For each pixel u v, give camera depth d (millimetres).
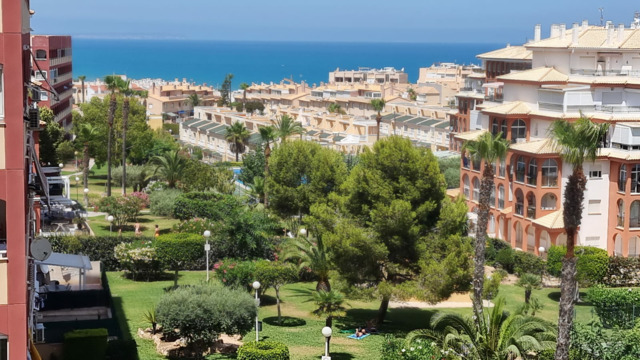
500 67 112812
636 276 59438
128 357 34750
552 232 67000
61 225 64750
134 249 52281
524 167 71062
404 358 34375
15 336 23078
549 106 73625
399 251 45906
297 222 69750
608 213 69438
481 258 40031
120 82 92000
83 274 46656
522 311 36312
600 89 72812
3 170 22859
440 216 45938
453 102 177000
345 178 69188
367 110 184625
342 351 40594
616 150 68812
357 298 45188
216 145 155750
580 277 55312
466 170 81000
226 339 40406
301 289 54406
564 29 81250
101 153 102812
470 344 33781
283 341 41844
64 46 120938
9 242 22953
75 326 40188
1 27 22609
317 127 163125
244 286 46812
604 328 42375
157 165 94625
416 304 52219
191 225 59031
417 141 144375
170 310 36656
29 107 30031
